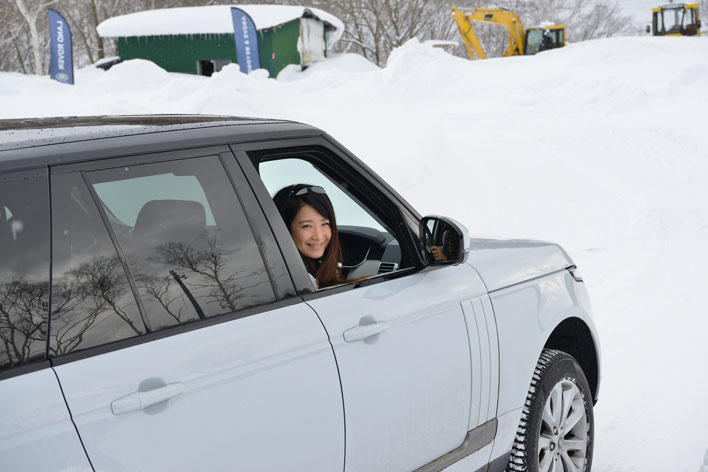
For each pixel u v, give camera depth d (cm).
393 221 292
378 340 258
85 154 199
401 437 269
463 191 1331
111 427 186
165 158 216
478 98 2836
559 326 388
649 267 862
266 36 3947
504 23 4303
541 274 356
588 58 3061
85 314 190
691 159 1575
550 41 4316
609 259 910
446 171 1395
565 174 1445
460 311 298
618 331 651
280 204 296
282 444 224
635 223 1087
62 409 179
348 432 246
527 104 2652
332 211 299
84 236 194
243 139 239
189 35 4206
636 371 558
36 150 194
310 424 232
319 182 674
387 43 6128
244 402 214
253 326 223
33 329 180
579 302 375
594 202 1249
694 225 1066
